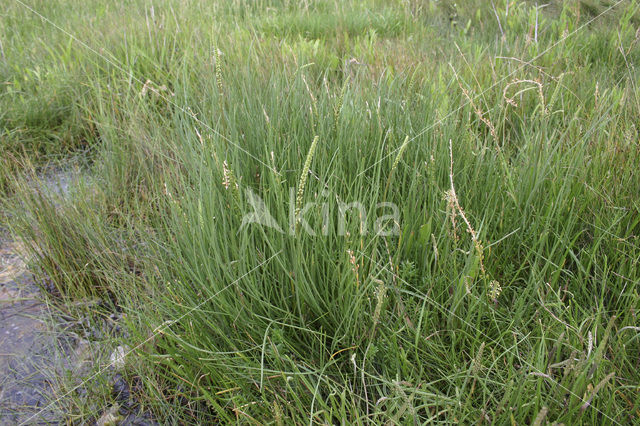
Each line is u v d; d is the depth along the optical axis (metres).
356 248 1.78
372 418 1.58
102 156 3.00
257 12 5.49
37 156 3.24
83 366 1.89
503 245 1.99
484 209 2.05
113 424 1.69
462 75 3.26
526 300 1.84
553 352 1.51
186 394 1.71
